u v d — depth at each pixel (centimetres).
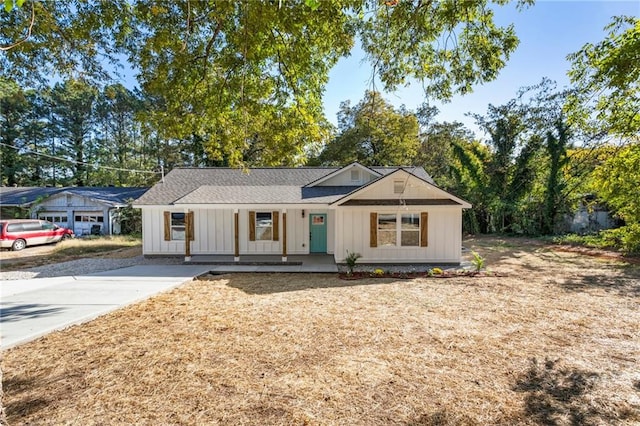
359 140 2811
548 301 734
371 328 571
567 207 1998
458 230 1213
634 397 360
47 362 441
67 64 648
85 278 966
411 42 554
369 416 325
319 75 751
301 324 590
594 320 607
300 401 351
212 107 699
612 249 1443
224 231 1374
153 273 1033
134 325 586
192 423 313
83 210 2245
